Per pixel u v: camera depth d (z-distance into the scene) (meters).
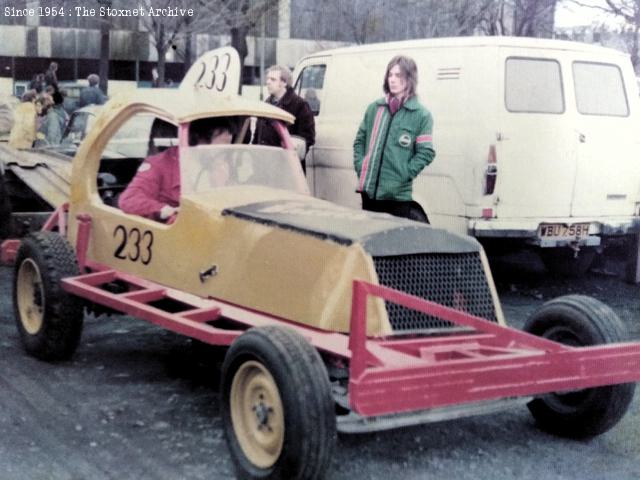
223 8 18.59
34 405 5.20
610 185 8.54
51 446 4.64
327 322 4.38
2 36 29.92
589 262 9.52
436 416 4.23
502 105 8.00
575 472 4.55
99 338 6.66
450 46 8.28
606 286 9.26
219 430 4.91
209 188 5.41
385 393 3.77
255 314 4.73
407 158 6.88
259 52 28.55
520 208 8.12
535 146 8.12
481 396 4.03
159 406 5.25
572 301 4.85
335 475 4.40
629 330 7.48
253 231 4.84
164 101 5.77
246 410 4.25
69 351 5.95
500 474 4.49
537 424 5.14
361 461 4.59
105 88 22.81
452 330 4.58
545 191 8.20
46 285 5.80
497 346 4.57
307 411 3.84
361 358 3.78
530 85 8.14
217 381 5.72
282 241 4.68
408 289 4.51
